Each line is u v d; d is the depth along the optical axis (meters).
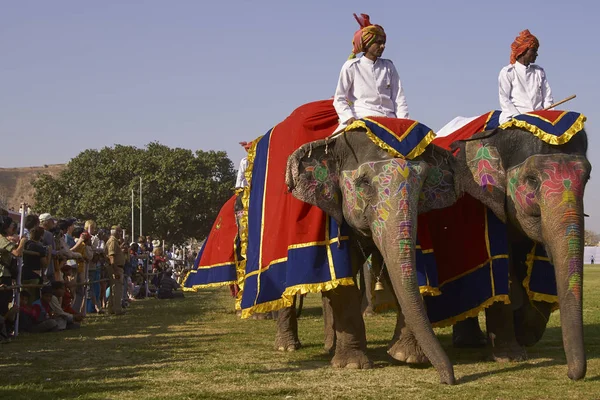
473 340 8.29
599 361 6.71
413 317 5.69
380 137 6.25
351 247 6.79
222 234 11.79
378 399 5.10
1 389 5.56
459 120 7.99
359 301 6.75
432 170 6.50
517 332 7.69
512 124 6.75
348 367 6.54
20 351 7.82
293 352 7.78
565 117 6.49
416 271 6.11
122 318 12.41
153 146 55.53
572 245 5.91
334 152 6.60
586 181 6.28
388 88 7.26
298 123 7.38
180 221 52.75
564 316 5.68
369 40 7.13
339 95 7.16
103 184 53.03
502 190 6.77
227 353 7.67
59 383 5.82
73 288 11.93
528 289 7.08
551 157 6.36
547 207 6.15
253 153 8.43
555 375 6.01
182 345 8.36
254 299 7.39
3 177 114.25
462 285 7.02
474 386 5.53
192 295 20.42
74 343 8.55
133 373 6.29
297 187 6.51
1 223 9.86
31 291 10.02
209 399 5.15
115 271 13.44
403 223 5.90
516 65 7.64
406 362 6.75
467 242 7.02
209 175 55.16
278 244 7.06
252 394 5.31
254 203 7.91
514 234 7.12
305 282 6.56
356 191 6.30
